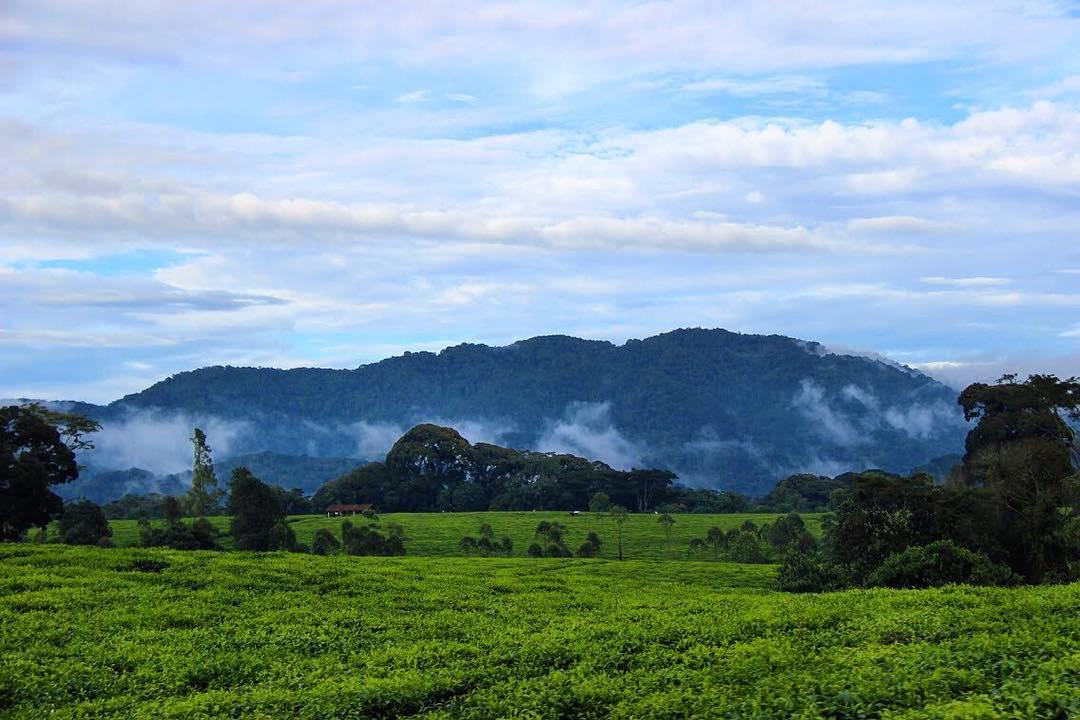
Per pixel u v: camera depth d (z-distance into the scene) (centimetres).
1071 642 2116
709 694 1980
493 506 19512
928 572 5244
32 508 7775
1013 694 1623
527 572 6091
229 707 2325
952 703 1612
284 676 2711
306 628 3519
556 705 2125
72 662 2828
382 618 3806
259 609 3966
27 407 8431
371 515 15212
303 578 4847
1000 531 6444
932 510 6369
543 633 3281
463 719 2128
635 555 11538
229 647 3150
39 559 4850
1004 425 8494
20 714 2294
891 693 1781
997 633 2423
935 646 2273
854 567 6316
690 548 11581
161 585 4388
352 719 2220
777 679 2059
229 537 11756
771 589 6406
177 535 10069
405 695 2373
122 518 17188
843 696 1755
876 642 2553
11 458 7600
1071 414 8688
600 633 3152
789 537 10806
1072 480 6488
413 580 5156
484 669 2652
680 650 2791
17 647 3003
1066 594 3102
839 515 6762
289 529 11188
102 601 3906
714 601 4247
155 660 2911
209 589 4388
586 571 7350
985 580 5178
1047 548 6219
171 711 2281
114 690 2566
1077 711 1481
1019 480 6550
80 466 8506
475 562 7250
